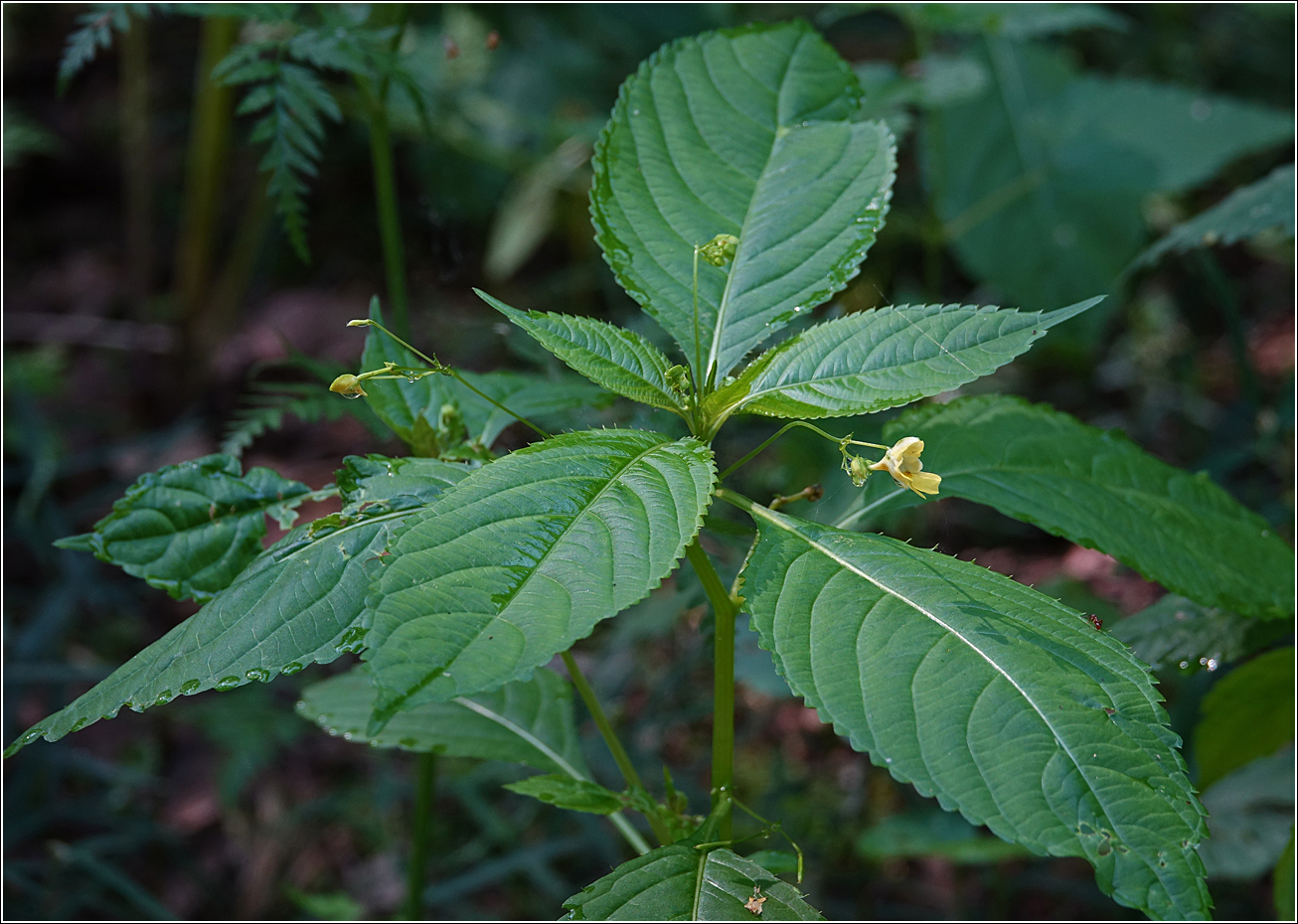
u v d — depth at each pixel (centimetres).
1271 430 309
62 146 650
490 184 546
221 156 470
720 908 144
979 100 461
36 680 335
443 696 114
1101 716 129
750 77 215
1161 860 118
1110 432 216
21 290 580
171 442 427
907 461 158
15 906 311
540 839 352
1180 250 275
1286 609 201
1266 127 450
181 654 147
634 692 378
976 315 158
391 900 338
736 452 372
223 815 374
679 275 190
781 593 147
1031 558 421
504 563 130
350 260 586
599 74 531
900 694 133
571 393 218
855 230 190
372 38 254
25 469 422
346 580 152
